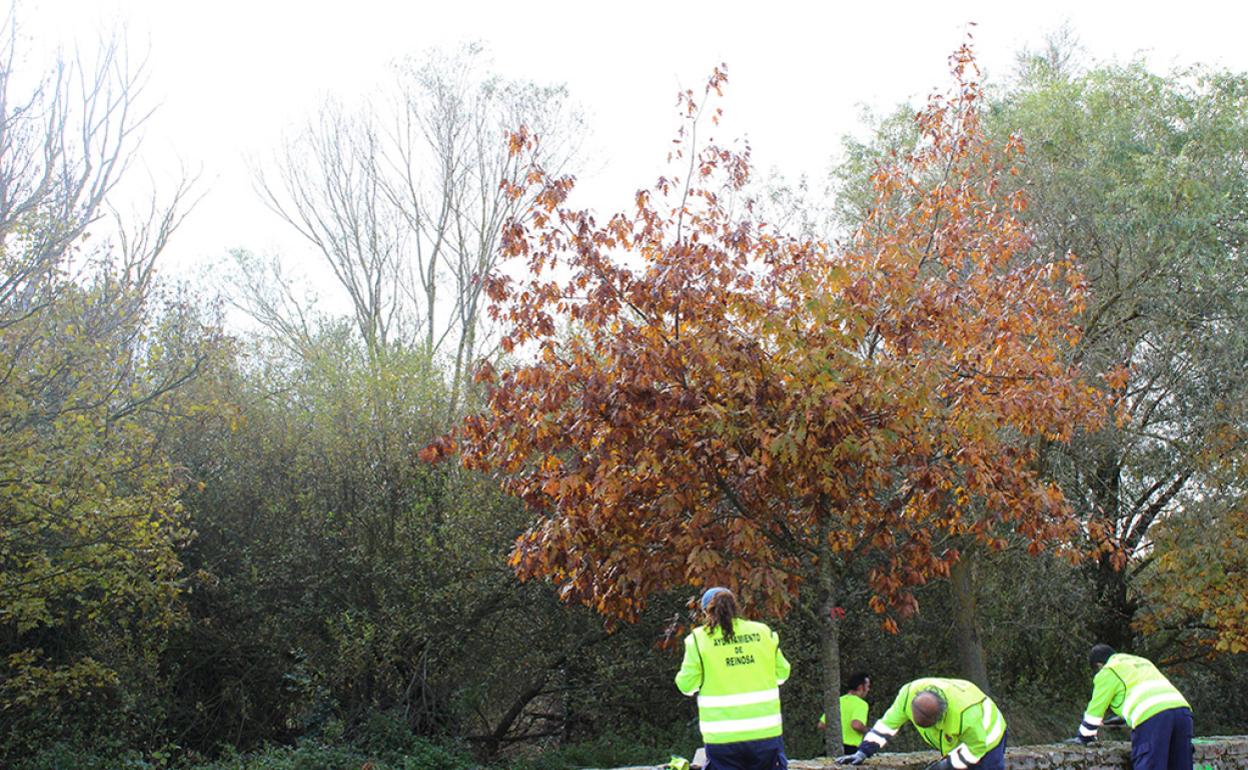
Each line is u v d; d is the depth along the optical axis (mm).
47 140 13086
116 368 13945
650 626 16859
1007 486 10344
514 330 10742
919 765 8648
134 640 16031
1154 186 16359
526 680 17672
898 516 10672
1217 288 16406
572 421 10312
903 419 9445
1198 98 18578
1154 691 9219
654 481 10234
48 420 12852
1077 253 16922
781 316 9594
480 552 16703
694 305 9984
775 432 9406
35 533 12938
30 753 14336
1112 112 17938
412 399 17922
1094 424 10812
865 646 18594
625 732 17734
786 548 10836
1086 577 18203
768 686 6617
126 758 14398
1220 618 16891
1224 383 16344
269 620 16844
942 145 11875
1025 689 20609
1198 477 16750
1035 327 10719
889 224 11703
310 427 17922
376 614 16734
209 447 17734
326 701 16188
